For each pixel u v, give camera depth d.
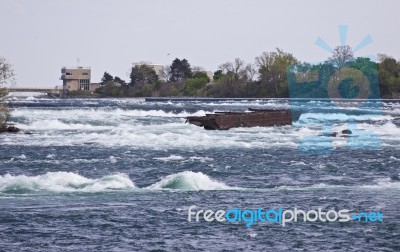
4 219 94.00
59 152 168.38
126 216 96.25
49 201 104.19
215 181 122.62
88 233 88.50
